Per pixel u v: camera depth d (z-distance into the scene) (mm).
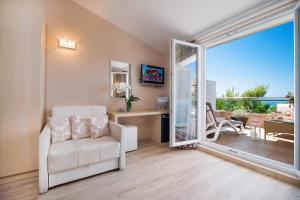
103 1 2543
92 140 2043
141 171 2016
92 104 2875
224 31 2504
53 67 2490
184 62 2994
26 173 1876
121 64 3238
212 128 3533
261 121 4500
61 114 2330
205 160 2391
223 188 1645
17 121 1831
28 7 1875
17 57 1824
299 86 1720
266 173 1954
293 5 1735
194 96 3064
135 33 3303
